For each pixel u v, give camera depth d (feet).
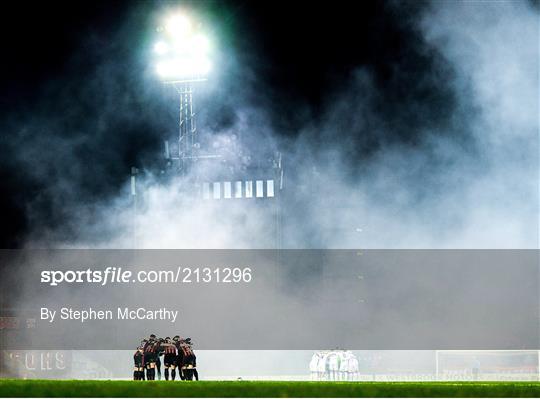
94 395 110.73
